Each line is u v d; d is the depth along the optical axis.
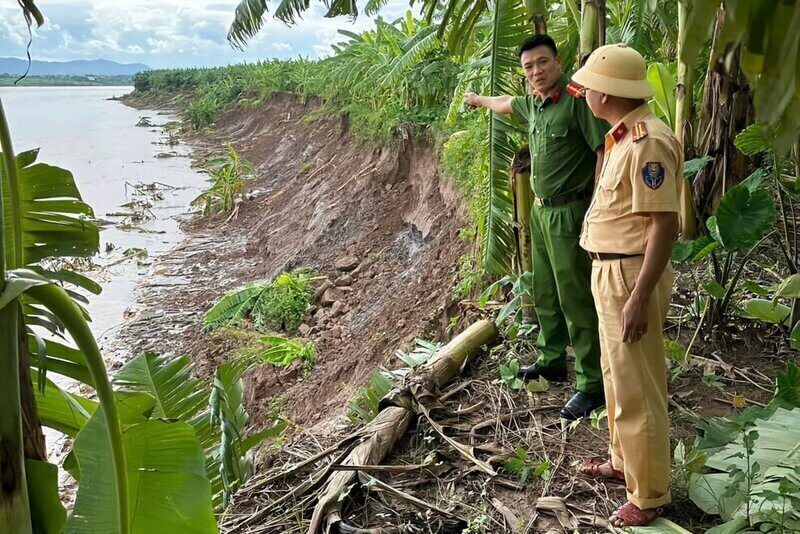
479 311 5.39
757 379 3.71
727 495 2.48
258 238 14.82
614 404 2.85
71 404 2.24
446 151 9.41
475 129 8.12
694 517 2.74
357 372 8.04
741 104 4.49
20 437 1.37
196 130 32.16
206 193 17.36
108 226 16.45
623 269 2.58
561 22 6.45
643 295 2.49
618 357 2.62
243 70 33.47
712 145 4.66
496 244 4.80
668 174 2.42
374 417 3.92
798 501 2.31
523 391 3.95
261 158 21.83
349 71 13.43
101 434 1.87
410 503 3.04
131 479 1.89
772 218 3.48
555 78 3.33
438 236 8.93
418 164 11.01
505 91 4.48
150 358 3.19
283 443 4.76
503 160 4.66
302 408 8.23
